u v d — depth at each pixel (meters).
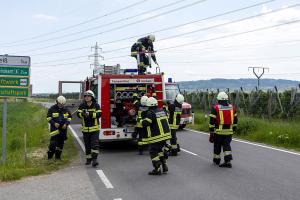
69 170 9.48
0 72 9.87
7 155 11.17
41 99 86.38
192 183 7.88
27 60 10.01
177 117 11.46
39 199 6.83
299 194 6.94
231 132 9.62
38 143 14.32
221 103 9.70
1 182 8.23
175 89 19.77
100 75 12.60
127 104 12.63
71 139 15.66
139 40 14.91
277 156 11.10
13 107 44.28
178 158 10.98
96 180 8.30
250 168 9.37
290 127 14.73
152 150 8.83
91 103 10.19
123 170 9.43
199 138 15.74
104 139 12.45
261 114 23.94
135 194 7.09
